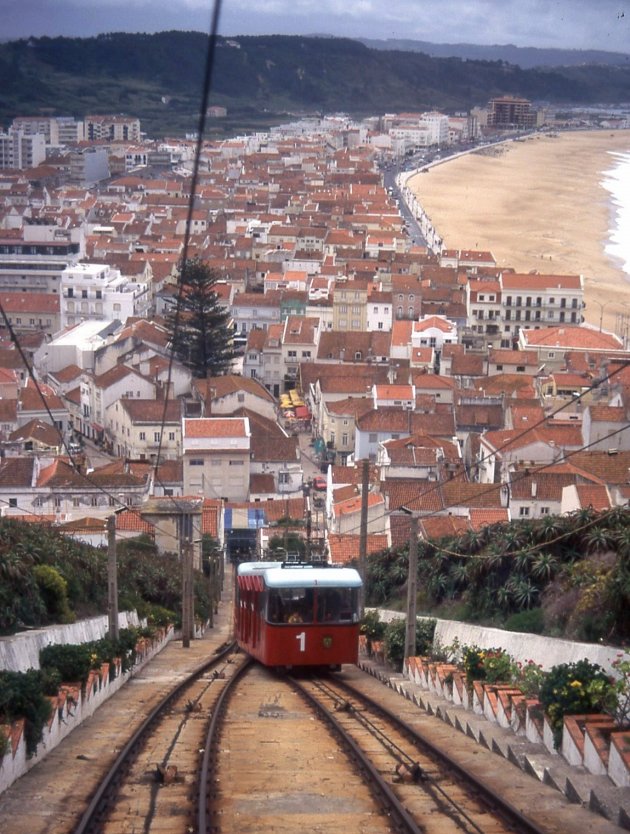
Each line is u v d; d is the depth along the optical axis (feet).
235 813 64.49
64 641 127.85
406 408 432.25
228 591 333.42
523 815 61.11
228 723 96.37
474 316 606.14
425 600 175.42
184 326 521.65
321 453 449.48
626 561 106.63
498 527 172.76
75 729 94.07
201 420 400.88
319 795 68.44
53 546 174.91
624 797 63.36
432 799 66.95
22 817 64.13
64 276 613.52
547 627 114.11
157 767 73.15
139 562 239.50
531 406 407.44
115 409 451.12
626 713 74.23
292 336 554.46
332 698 113.39
